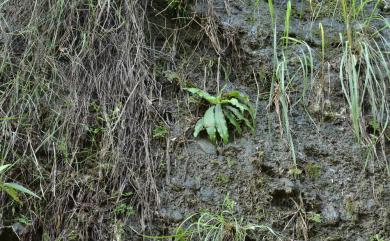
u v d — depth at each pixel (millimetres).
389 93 2641
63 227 2309
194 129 2561
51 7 2779
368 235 2322
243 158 2486
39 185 2389
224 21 2883
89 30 2750
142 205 2357
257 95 2697
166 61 2803
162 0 2971
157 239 2303
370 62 2693
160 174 2447
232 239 2277
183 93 2697
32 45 2703
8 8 2855
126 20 2787
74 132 2512
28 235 2281
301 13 2895
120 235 2289
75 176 2408
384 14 2992
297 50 2811
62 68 2693
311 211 2369
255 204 2379
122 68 2674
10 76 2676
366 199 2396
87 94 2623
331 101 2650
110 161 2439
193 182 2426
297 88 2691
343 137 2557
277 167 2459
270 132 2561
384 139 2529
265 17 2928
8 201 2326
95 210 2342
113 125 2531
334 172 2465
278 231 2326
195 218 2346
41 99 2607
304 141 2543
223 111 2580
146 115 2570
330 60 2770
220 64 2801
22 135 2496
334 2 3016
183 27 2896
